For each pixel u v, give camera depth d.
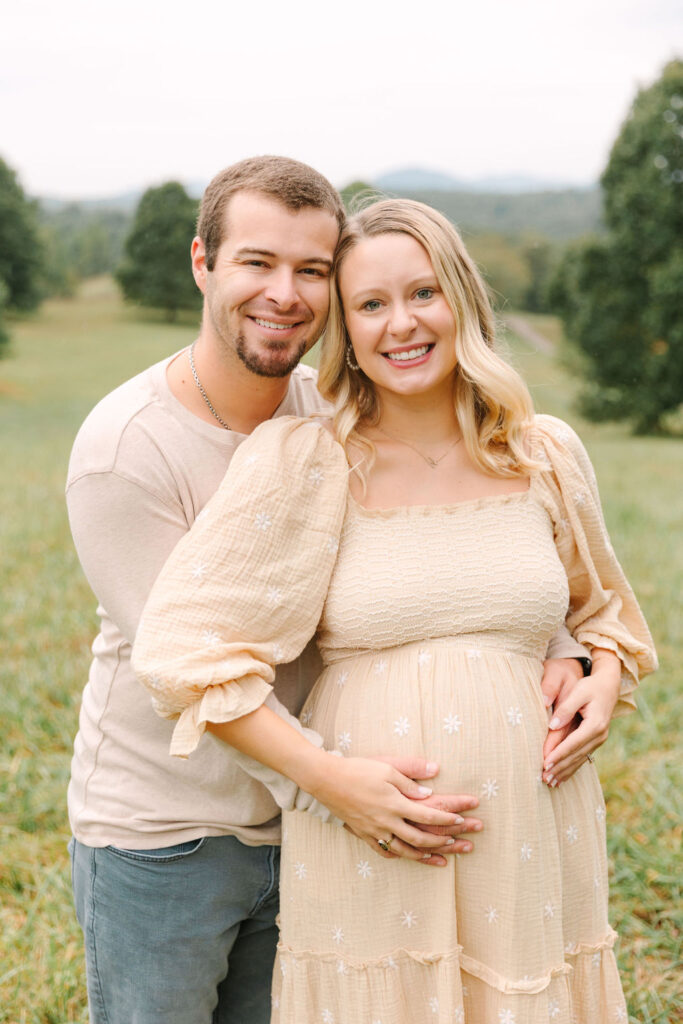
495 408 2.19
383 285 2.11
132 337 47.72
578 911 2.14
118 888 2.15
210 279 2.06
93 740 2.22
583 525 2.28
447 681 2.04
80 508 2.06
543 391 38.00
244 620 1.94
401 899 2.01
